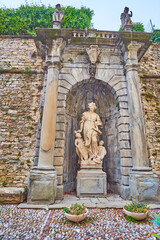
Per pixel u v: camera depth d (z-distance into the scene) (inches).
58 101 271.9
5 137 294.7
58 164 240.1
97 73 295.9
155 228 139.0
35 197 195.6
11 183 270.1
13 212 169.5
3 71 343.0
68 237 122.8
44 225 140.8
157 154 305.9
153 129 320.8
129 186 233.3
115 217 160.2
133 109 258.1
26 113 313.3
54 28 273.4
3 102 317.7
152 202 205.9
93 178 251.4
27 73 343.0
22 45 374.9
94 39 302.0
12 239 118.4
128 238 122.7
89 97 354.6
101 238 122.3
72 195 253.0
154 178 217.0
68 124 307.0
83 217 144.3
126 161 247.1
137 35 283.4
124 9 317.4
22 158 285.0
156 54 402.0
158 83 363.6
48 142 228.2
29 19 488.4
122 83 289.0
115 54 310.8
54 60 268.4
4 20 459.5
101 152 282.0
